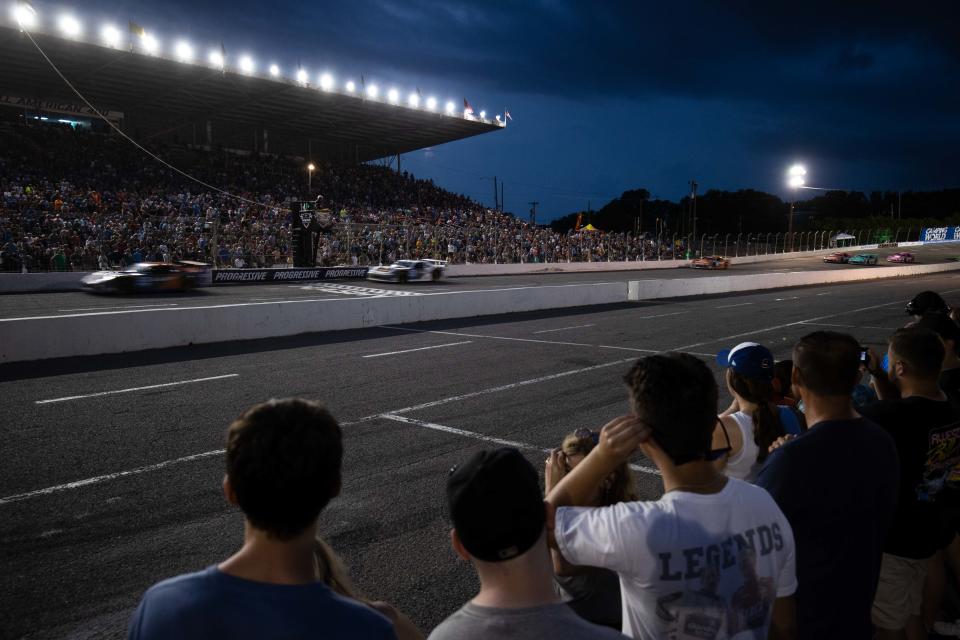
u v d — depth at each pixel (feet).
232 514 15.88
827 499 6.48
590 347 43.45
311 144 203.62
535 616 4.08
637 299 82.64
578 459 8.00
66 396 27.48
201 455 20.15
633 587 5.20
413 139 200.13
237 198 131.75
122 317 38.50
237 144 193.88
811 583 6.51
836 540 6.48
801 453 6.64
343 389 29.78
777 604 5.63
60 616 11.48
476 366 35.81
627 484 7.96
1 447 20.65
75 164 126.21
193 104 154.40
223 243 100.83
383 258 119.55
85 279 71.61
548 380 32.22
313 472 4.29
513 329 52.60
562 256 158.20
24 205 95.96
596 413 26.00
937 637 10.98
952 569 11.00
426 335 48.14
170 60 121.19
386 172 197.26
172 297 70.18
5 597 12.05
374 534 14.92
